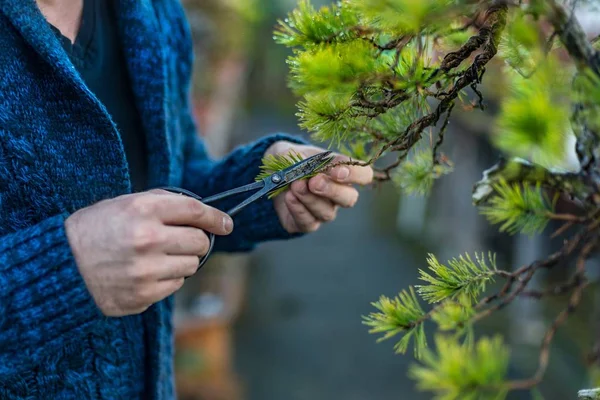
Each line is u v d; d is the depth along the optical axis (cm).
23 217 67
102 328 71
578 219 63
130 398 76
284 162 68
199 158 96
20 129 65
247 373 307
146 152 83
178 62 89
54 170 67
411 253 468
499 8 50
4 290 59
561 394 243
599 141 55
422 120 55
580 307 273
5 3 63
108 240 58
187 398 235
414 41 55
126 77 81
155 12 84
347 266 444
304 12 55
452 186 389
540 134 60
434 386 67
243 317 363
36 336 60
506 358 68
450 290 58
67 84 65
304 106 57
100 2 78
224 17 377
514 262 309
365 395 287
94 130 67
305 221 81
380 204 564
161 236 59
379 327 62
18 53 65
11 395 67
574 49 49
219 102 355
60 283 59
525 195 66
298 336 345
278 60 648
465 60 56
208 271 282
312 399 285
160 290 60
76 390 70
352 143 72
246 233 87
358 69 51
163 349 81
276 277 427
